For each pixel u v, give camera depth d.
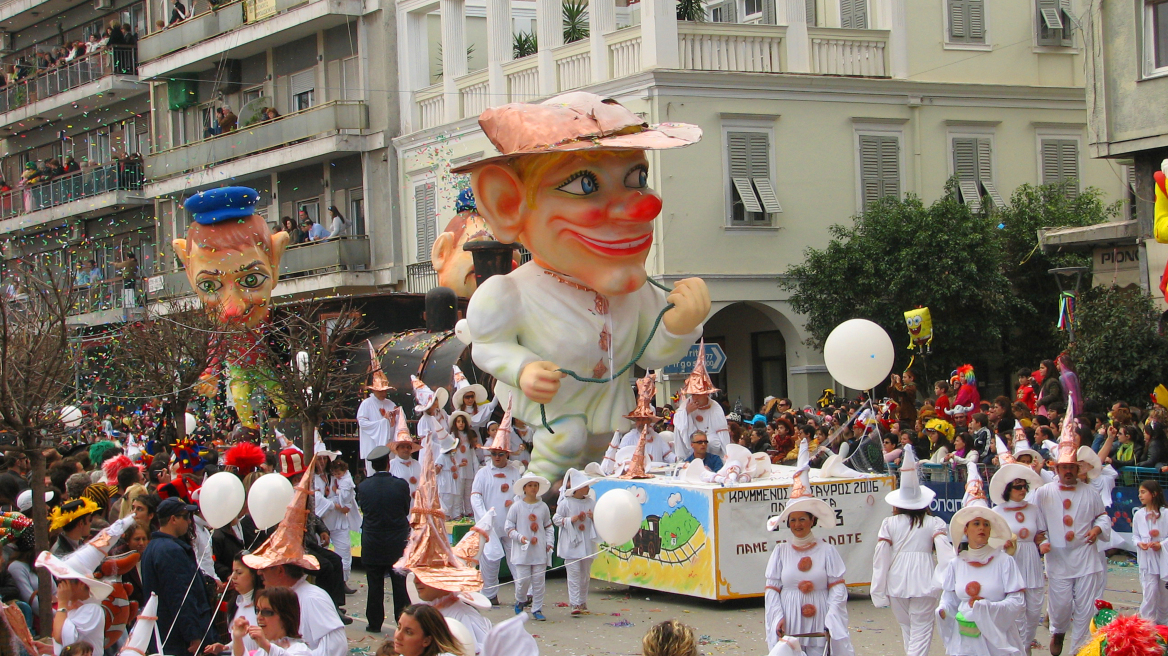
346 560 14.95
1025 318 27.69
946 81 29.98
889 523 10.55
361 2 34.19
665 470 15.47
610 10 28.47
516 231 14.55
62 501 11.95
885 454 16.61
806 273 27.61
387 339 20.28
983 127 30.38
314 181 36.09
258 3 36.00
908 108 29.70
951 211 26.47
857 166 29.17
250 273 20.61
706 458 15.84
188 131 39.19
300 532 8.65
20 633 8.30
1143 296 20.38
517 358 14.44
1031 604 11.10
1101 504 11.43
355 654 11.76
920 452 17.30
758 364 30.27
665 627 6.65
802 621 9.70
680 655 6.53
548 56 29.62
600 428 15.18
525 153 13.64
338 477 15.00
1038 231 23.89
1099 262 22.86
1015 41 30.89
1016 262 27.53
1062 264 25.97
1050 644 11.68
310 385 15.41
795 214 28.55
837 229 27.55
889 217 26.67
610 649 11.83
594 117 14.04
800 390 28.25
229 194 20.72
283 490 8.90
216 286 20.61
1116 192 31.67
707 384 16.47
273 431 17.12
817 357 28.27
